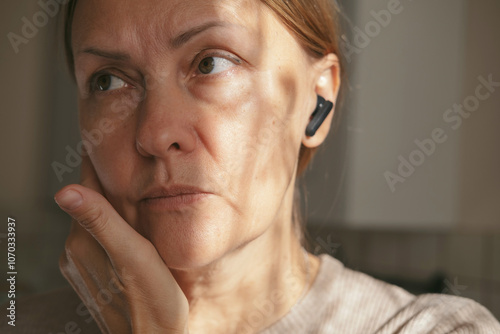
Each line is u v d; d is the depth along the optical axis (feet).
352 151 5.28
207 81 1.84
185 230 1.80
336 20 2.39
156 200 1.83
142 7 1.82
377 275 6.50
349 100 5.16
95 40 1.89
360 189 5.33
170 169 1.78
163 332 1.92
